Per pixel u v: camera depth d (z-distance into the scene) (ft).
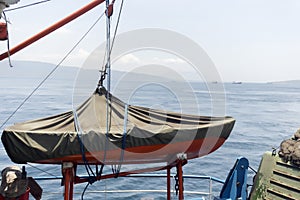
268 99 613.93
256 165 156.15
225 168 145.18
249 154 176.65
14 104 353.72
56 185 109.40
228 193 45.14
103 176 40.63
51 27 39.78
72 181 38.60
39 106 336.08
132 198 99.35
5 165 137.59
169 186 43.57
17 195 34.42
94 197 99.19
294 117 350.02
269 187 42.91
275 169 43.06
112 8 38.63
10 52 38.70
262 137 229.04
